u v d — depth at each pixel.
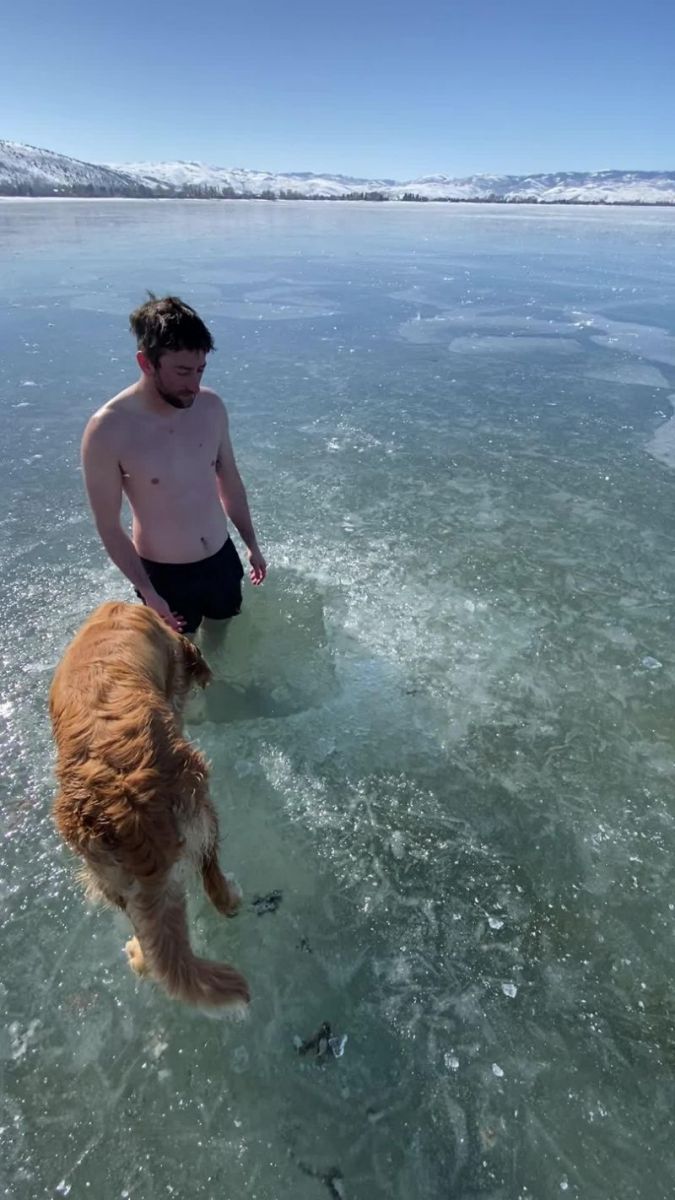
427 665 3.58
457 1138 1.82
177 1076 1.94
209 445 3.15
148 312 2.64
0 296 13.00
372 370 9.20
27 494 5.36
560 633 3.85
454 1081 1.94
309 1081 1.94
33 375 8.43
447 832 2.70
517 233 32.84
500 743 3.11
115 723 1.95
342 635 3.79
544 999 2.15
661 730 3.19
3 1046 2.00
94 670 2.15
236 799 2.81
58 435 6.58
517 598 4.16
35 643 3.62
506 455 6.36
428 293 15.12
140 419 2.92
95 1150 1.79
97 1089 1.91
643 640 3.81
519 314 13.07
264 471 5.88
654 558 4.65
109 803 1.81
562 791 2.88
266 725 3.18
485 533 4.92
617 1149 1.80
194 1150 1.79
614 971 2.23
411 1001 2.14
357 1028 2.06
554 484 5.76
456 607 4.06
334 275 17.41
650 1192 1.72
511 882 2.51
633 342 10.98
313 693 3.38
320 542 4.73
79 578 4.22
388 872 2.54
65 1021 2.06
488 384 8.65
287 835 2.67
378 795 2.85
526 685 3.46
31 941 2.27
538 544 4.79
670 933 2.34
